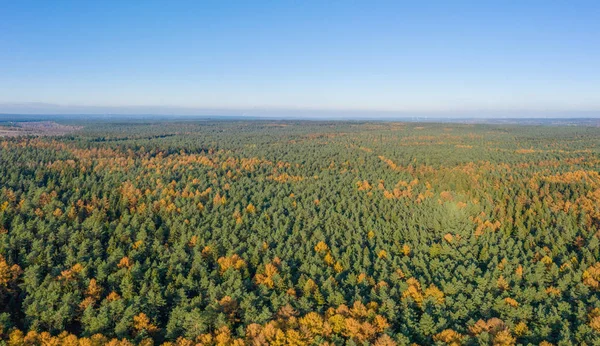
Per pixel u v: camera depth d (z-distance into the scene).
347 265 85.56
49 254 84.69
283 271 82.69
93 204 115.62
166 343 61.78
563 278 79.00
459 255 91.88
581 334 60.94
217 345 61.66
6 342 61.91
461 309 68.56
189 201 122.31
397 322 66.94
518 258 88.56
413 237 101.25
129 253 87.94
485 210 120.19
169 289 75.69
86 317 67.31
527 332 62.88
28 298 72.19
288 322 65.00
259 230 103.50
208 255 91.38
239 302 71.25
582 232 101.69
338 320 64.75
